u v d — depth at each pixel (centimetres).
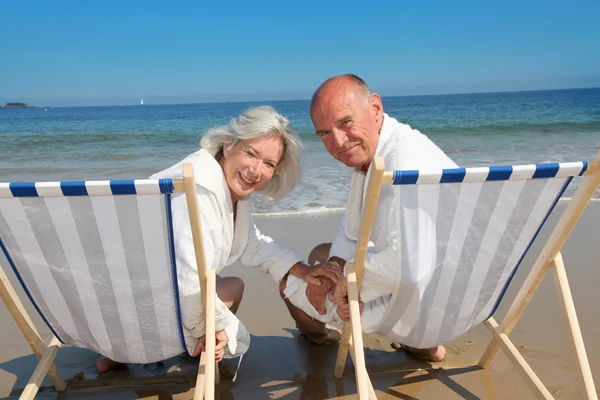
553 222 529
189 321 213
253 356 288
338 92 236
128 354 227
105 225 179
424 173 170
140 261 189
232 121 232
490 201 185
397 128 244
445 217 188
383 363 277
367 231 188
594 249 439
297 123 2342
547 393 211
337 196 661
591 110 2606
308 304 261
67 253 187
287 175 255
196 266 205
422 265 197
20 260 190
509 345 234
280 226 535
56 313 209
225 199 228
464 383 255
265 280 395
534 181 181
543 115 2347
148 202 174
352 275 205
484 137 1486
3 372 270
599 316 317
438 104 4922
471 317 228
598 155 176
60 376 250
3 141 1603
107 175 892
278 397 248
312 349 296
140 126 2377
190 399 246
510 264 209
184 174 162
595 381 248
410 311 214
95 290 198
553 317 322
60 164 1045
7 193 166
